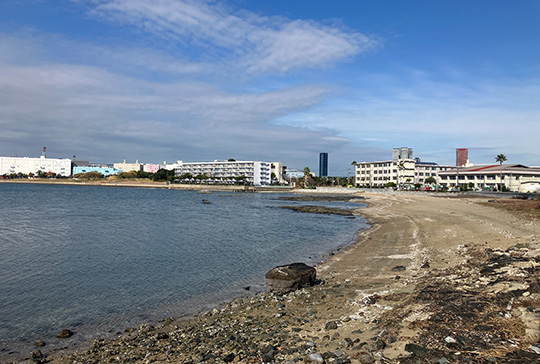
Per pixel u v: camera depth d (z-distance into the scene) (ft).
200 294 59.11
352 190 460.14
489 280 43.11
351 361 25.82
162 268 77.15
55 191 508.94
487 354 23.43
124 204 286.46
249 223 166.30
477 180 437.58
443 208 189.06
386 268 66.74
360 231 135.44
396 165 564.30
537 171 401.49
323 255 89.15
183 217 192.54
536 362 21.45
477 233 96.22
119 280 67.82
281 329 37.17
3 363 36.37
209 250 97.71
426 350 25.18
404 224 138.92
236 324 41.14
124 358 34.42
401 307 37.58
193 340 36.99
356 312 40.24
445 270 57.31
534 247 63.36
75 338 42.39
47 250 97.86
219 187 644.27
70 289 62.18
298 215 208.33
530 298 32.55
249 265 79.66
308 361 26.50
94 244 107.34
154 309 52.24
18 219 175.63
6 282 66.64
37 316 49.75
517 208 155.84
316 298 49.67
